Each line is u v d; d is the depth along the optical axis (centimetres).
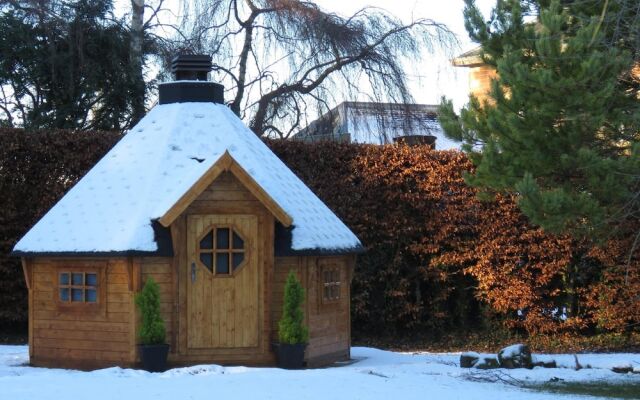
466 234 1652
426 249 1645
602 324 1620
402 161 1645
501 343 1647
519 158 1141
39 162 1588
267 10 2222
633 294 1584
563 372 1192
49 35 2159
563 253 1606
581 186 1184
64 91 2242
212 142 1273
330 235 1262
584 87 1077
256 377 1012
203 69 1373
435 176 1638
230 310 1171
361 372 1113
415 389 962
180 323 1150
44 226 1236
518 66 1080
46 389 923
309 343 1215
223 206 1170
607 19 1112
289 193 1264
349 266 1339
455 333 1694
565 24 1166
